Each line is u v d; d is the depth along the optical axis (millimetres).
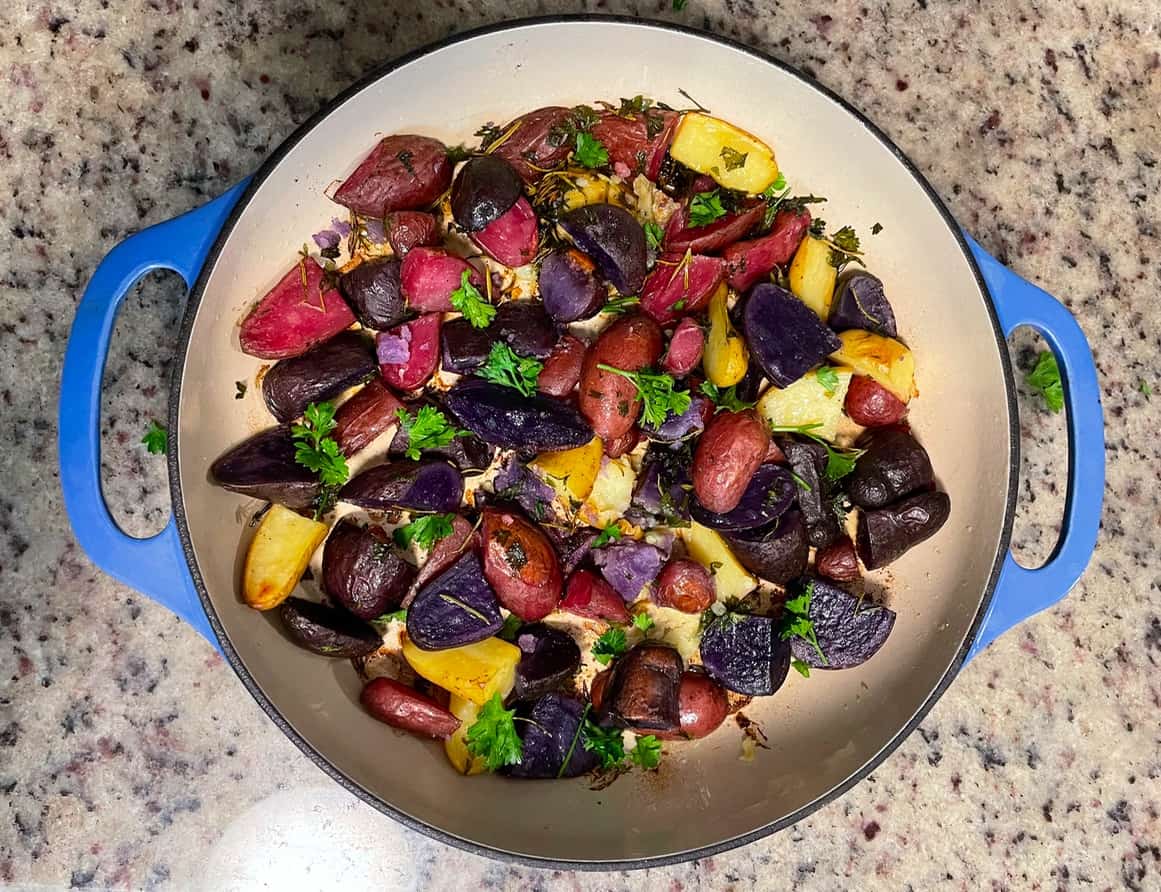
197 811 423
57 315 415
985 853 448
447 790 403
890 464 405
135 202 415
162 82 413
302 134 355
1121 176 452
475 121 405
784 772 425
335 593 403
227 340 390
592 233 386
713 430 393
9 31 408
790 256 418
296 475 389
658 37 377
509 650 406
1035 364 456
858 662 419
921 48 441
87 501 360
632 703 395
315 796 428
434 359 406
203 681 424
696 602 411
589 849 398
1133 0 450
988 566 395
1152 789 453
